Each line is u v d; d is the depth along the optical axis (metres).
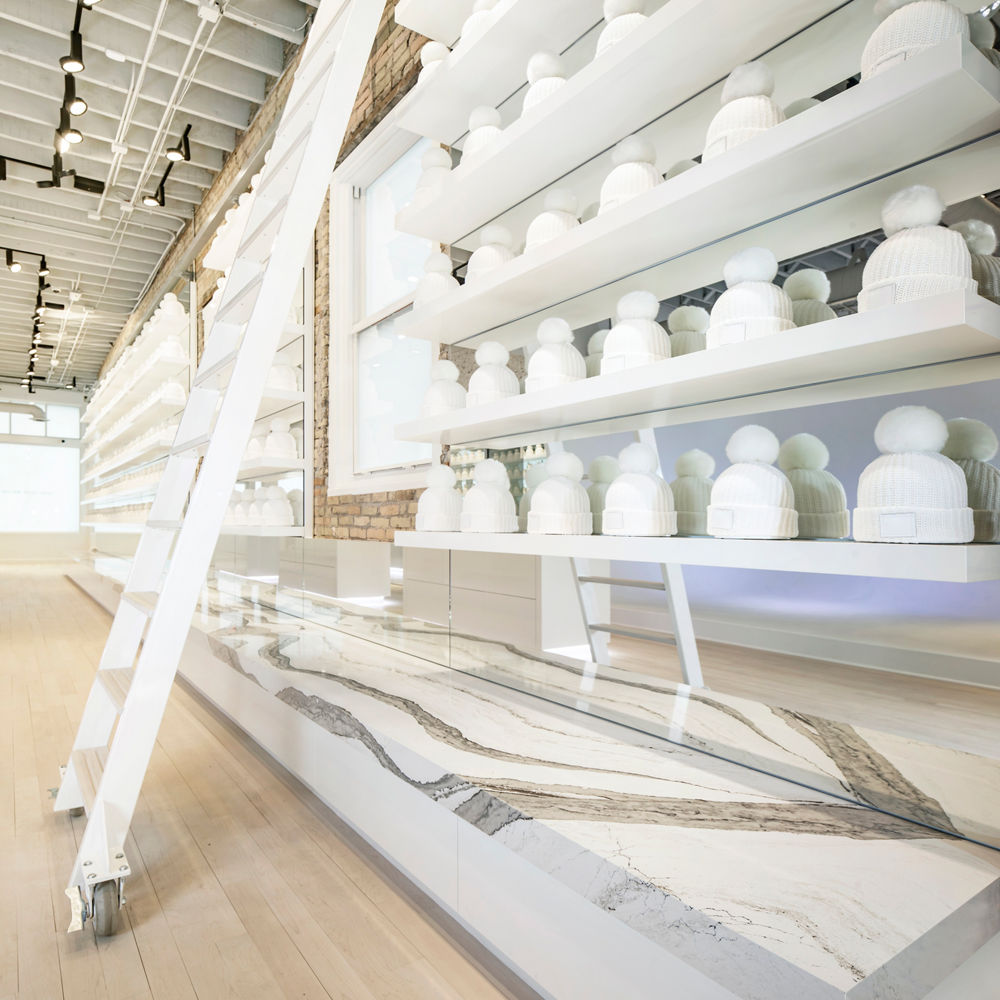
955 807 1.20
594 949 1.21
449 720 1.92
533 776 1.52
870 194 1.37
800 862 1.15
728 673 1.56
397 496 3.68
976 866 1.13
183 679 4.11
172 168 6.98
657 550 1.46
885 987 0.88
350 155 4.18
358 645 3.10
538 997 1.42
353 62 2.10
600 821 1.29
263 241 2.46
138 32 5.21
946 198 1.31
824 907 1.01
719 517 1.38
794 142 1.22
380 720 1.93
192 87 5.88
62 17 4.93
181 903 1.76
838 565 1.16
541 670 2.17
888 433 1.16
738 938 0.95
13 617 6.96
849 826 1.27
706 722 1.63
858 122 1.15
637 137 1.64
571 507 1.80
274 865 1.94
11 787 2.53
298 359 5.10
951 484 1.08
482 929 1.48
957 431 1.21
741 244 1.61
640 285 1.88
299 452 4.76
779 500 1.33
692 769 1.55
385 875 1.89
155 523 2.34
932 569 1.04
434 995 1.42
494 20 1.98
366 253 4.27
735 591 1.54
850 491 1.35
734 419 1.56
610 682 1.90
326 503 4.46
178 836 2.12
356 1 2.10
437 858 1.63
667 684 1.72
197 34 4.85
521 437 2.16
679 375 1.41
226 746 2.93
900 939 0.94
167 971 1.50
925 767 1.22
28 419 16.98
